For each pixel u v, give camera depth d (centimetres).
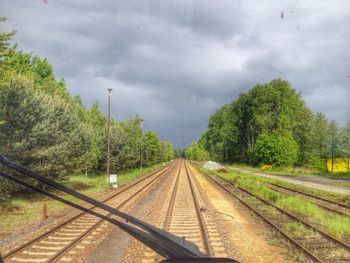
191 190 3077
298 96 10450
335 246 1205
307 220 1692
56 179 2650
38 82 5594
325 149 8562
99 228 1420
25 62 5666
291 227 1489
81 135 3197
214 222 1614
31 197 2362
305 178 5291
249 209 2047
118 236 1285
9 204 1956
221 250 1128
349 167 8494
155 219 1672
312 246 1205
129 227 204
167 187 3400
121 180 4497
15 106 2173
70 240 1219
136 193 2769
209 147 16538
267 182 4250
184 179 4588
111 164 5250
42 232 1341
